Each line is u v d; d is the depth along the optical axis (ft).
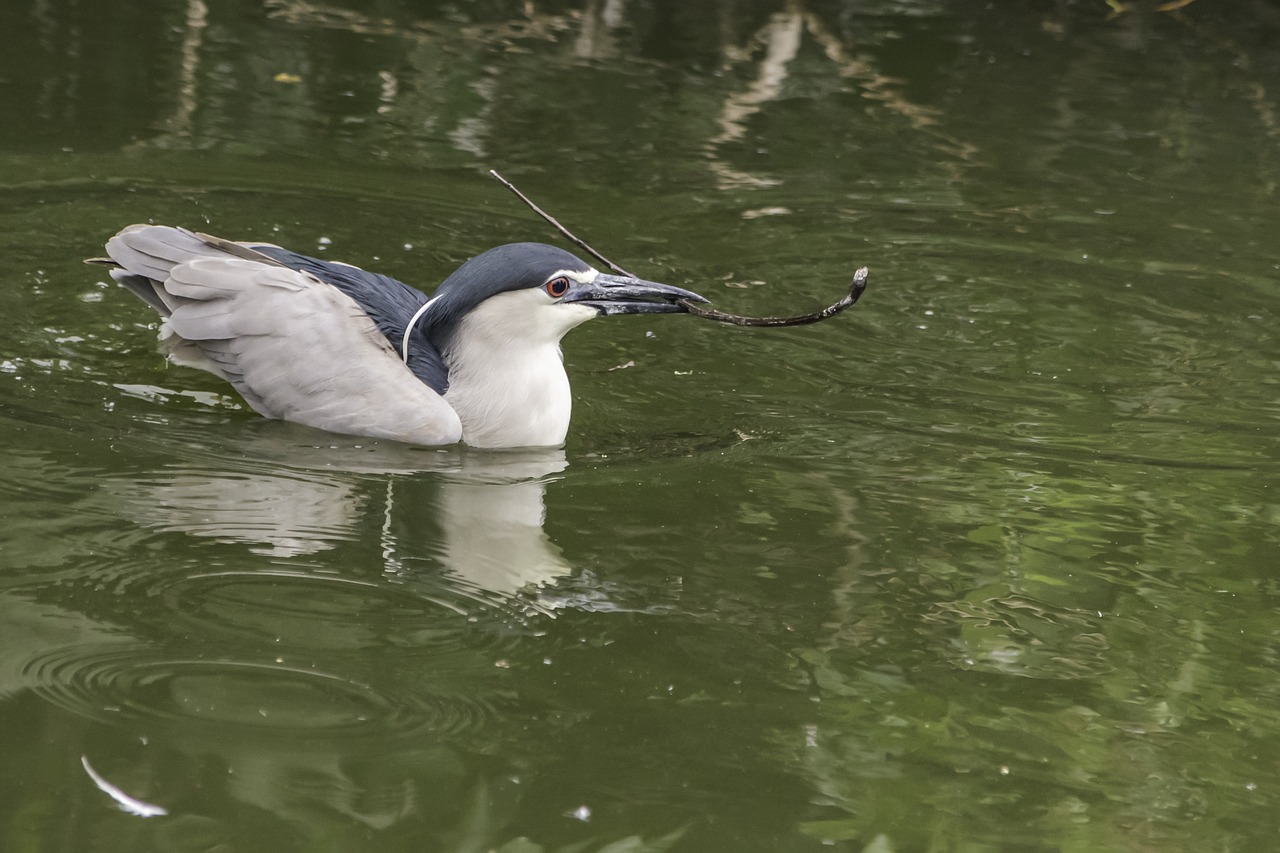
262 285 38.34
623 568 31.01
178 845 21.70
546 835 22.50
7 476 32.86
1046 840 23.11
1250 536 33.88
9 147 55.36
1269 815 24.07
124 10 71.82
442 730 24.97
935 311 48.42
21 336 41.06
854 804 23.73
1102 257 53.42
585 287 37.35
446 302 38.17
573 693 26.35
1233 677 28.09
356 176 56.08
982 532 33.50
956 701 26.86
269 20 72.49
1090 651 28.76
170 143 57.36
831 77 70.54
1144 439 39.45
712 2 79.36
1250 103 69.77
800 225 54.70
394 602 28.94
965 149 63.00
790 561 31.63
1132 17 81.20
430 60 69.15
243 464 34.96
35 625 26.99
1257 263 53.31
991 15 80.53
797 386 42.27
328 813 22.63
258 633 27.43
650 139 61.98
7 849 21.26
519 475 35.68
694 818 23.11
